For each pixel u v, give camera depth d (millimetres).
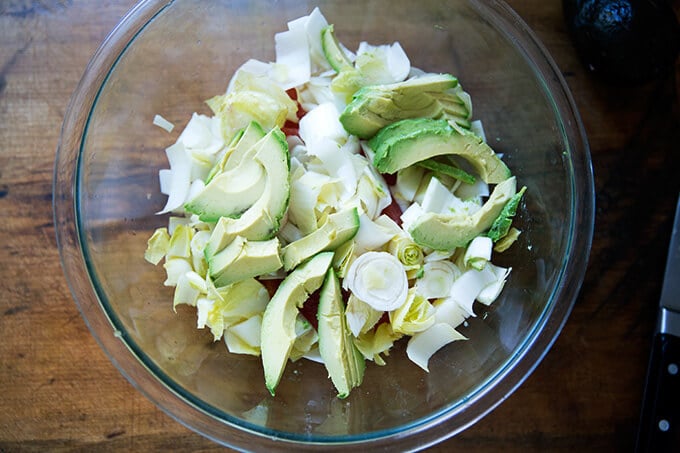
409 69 539
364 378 511
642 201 556
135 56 524
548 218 525
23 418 541
